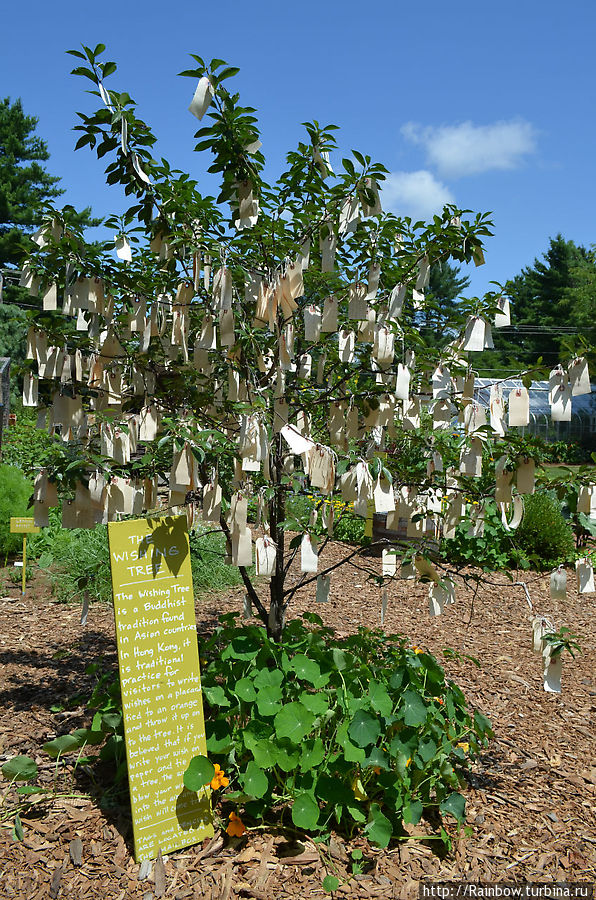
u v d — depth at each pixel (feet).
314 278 7.97
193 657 7.51
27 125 83.35
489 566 8.84
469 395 7.91
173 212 7.69
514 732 10.93
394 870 7.14
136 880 6.78
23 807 7.86
